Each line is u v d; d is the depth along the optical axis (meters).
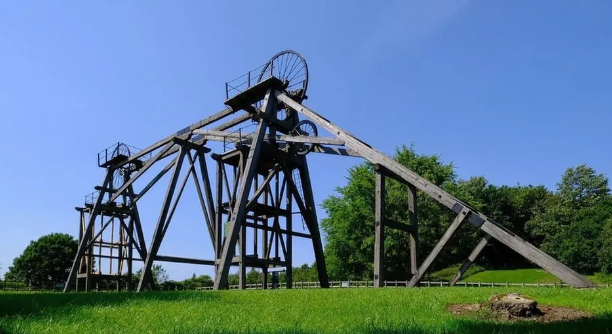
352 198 46.78
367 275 46.22
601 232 63.59
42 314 9.20
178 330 7.24
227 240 22.09
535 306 8.68
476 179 86.88
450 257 51.09
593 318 8.09
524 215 86.19
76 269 31.58
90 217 32.62
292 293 13.89
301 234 26.14
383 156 19.88
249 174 22.98
